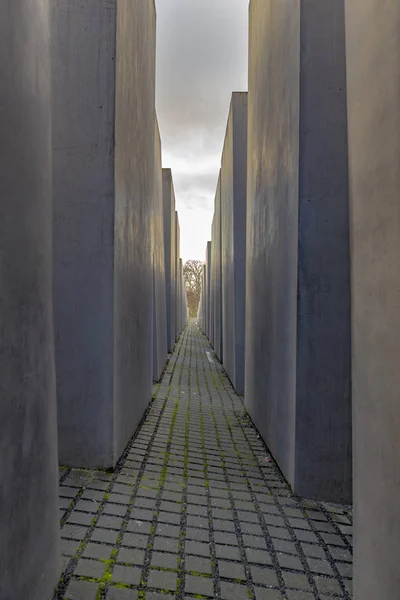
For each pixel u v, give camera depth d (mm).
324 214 2670
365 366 1373
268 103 3779
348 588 1834
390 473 1189
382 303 1249
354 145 1475
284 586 1812
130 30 3314
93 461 2842
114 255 2828
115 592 1641
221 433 4223
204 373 8383
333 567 1988
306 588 1812
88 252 2803
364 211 1381
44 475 1447
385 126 1230
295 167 2764
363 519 1384
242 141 6664
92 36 2775
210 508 2500
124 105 3104
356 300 1454
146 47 4227
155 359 6758
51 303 1512
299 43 2656
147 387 4805
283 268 3127
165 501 2523
